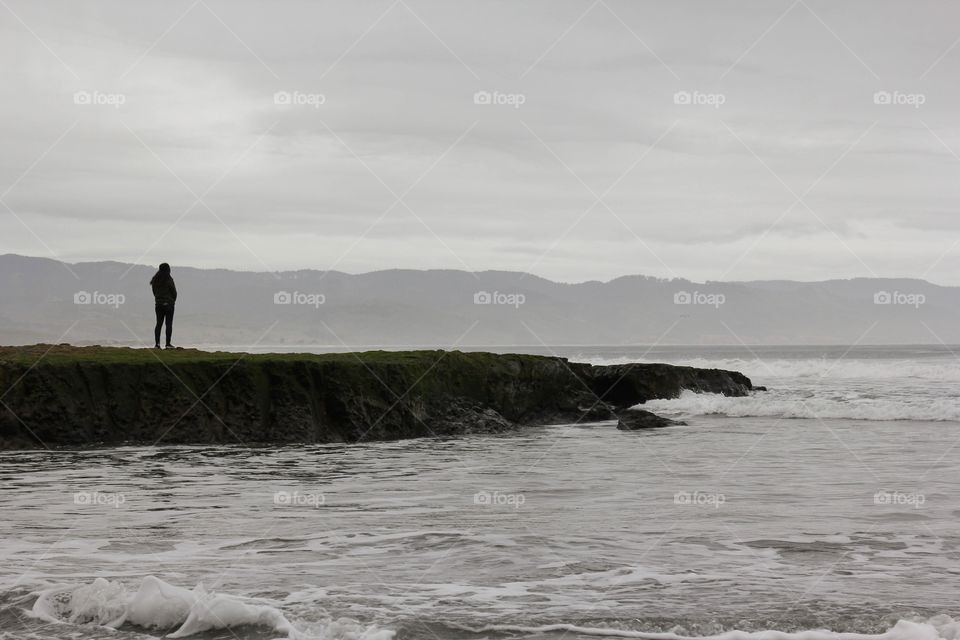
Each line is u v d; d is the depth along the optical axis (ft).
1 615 36.22
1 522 54.13
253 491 66.08
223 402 102.06
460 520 55.01
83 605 36.78
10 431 94.22
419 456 89.30
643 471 77.51
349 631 33.76
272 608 35.22
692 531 51.83
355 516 56.18
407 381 114.01
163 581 38.22
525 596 38.63
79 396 98.02
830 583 40.63
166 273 117.29
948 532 51.49
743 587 40.01
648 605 37.29
